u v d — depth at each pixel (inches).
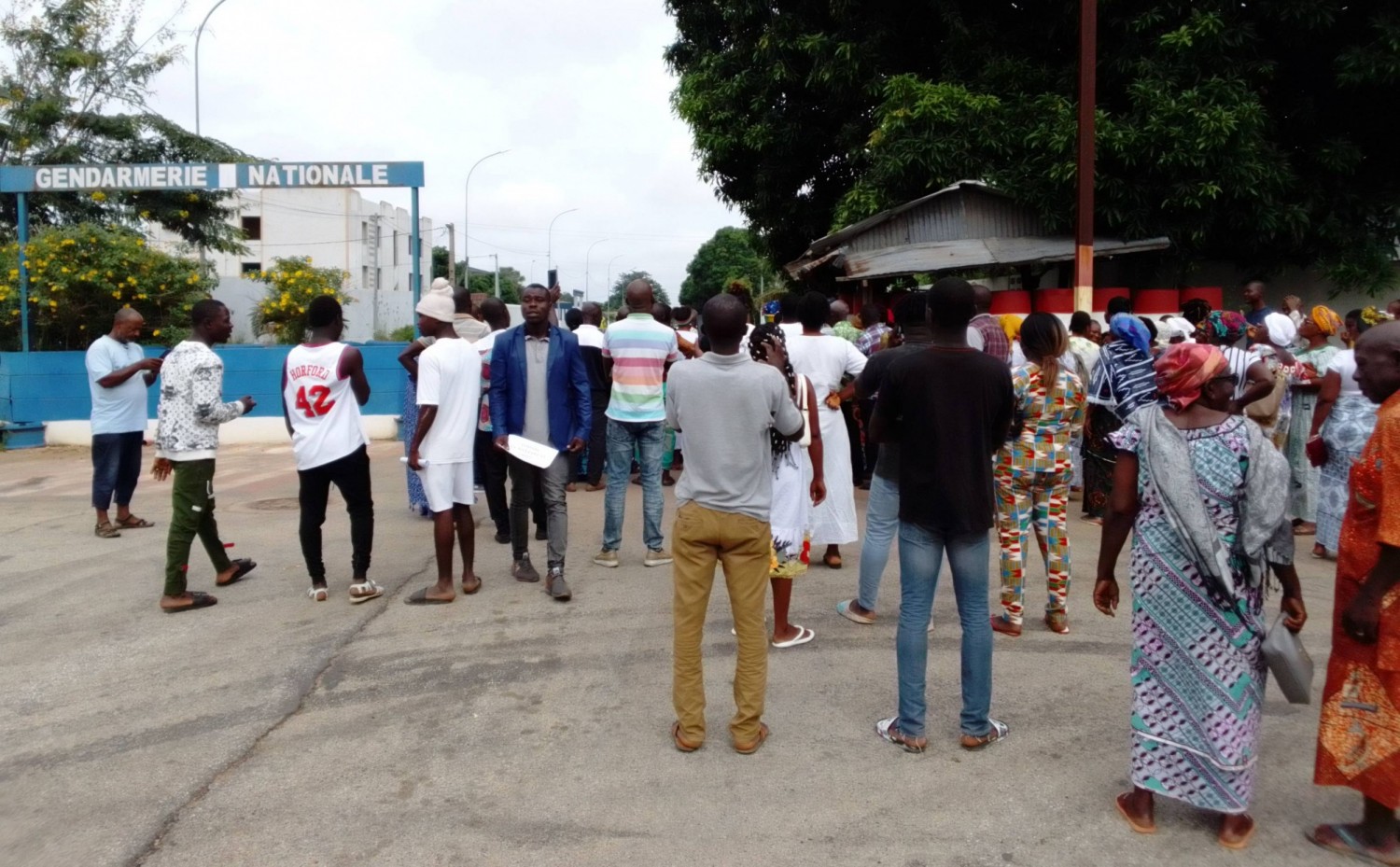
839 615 224.8
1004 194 515.5
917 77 584.7
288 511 360.5
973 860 127.1
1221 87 477.4
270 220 1940.2
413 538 310.7
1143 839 131.4
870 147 584.1
